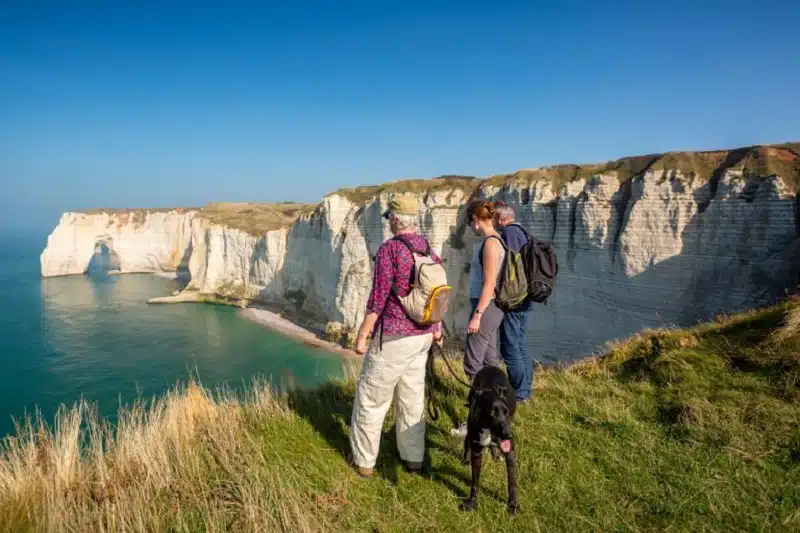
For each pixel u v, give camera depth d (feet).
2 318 204.03
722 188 92.94
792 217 83.97
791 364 21.80
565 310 116.67
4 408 104.68
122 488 14.35
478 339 19.08
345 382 23.73
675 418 19.20
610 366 26.78
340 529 12.82
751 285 87.66
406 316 14.29
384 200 166.20
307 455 16.46
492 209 18.13
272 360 147.02
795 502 13.64
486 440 13.39
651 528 12.87
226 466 15.37
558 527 13.08
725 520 13.09
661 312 99.50
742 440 16.81
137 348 157.07
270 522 12.72
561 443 17.52
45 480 14.49
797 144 93.86
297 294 215.31
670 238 98.84
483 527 13.01
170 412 18.42
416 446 15.53
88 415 18.69
